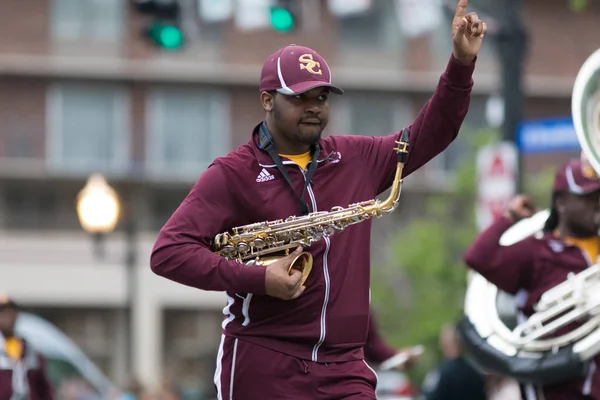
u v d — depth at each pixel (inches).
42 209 3139.8
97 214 1700.3
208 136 3166.8
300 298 503.2
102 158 3139.8
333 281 505.0
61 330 3149.6
